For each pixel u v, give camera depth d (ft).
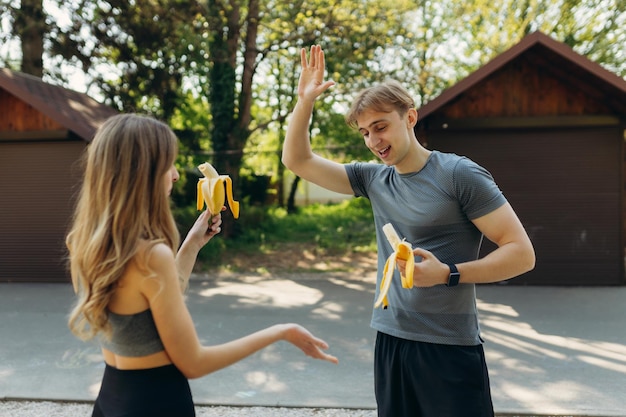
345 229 49.85
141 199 4.92
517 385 13.55
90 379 14.23
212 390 13.30
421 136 30.83
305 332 5.38
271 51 46.26
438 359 6.59
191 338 4.87
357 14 42.01
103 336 5.05
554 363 15.42
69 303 24.99
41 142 31.63
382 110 6.56
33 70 42.45
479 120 29.01
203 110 48.70
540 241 29.12
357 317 21.71
